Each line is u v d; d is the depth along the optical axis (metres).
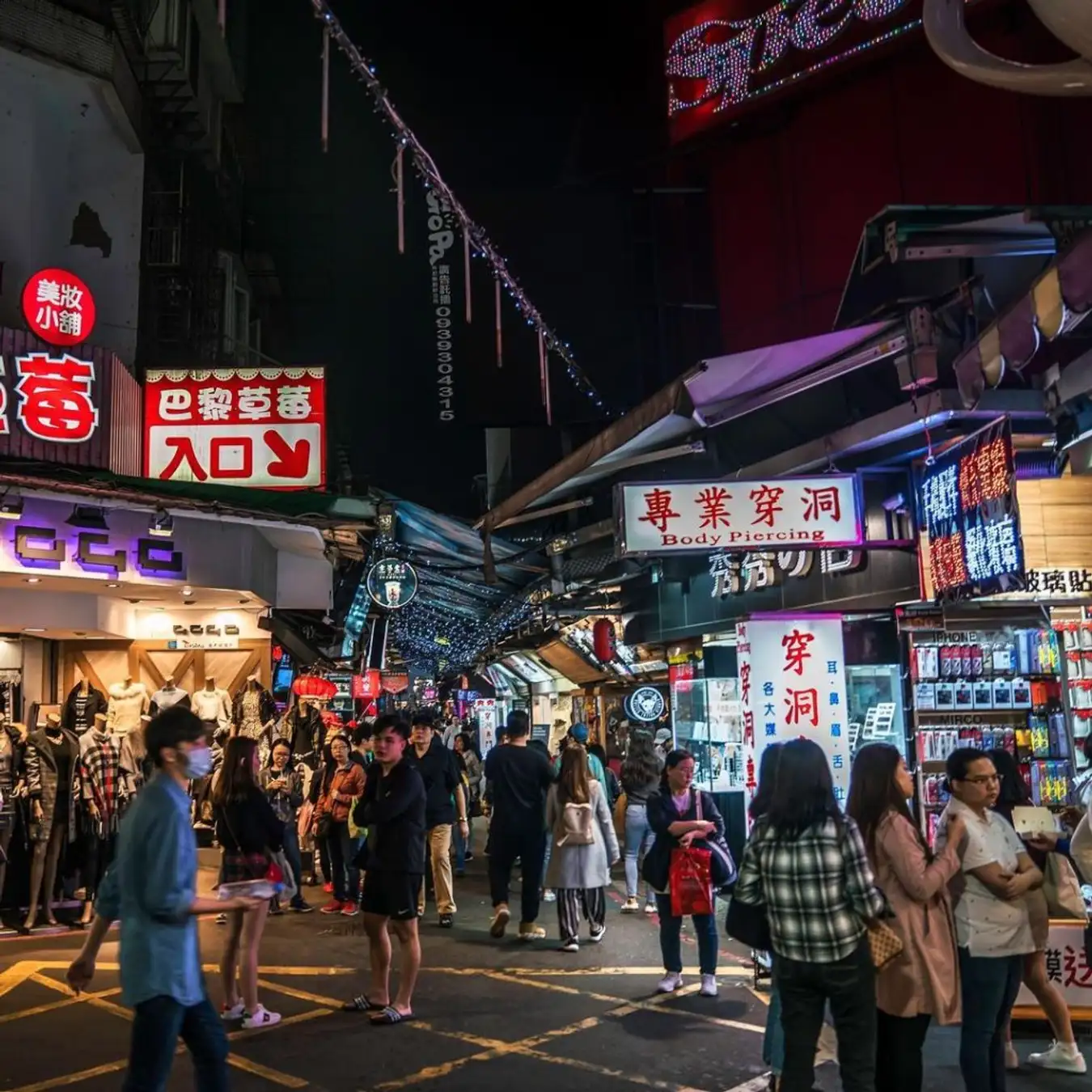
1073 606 8.59
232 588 11.91
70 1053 5.62
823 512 8.01
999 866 4.43
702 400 8.05
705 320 16.62
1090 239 4.94
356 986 7.09
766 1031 4.83
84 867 9.33
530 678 28.91
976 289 6.93
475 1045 5.72
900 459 8.92
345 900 10.08
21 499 9.98
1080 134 11.89
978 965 4.40
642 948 8.27
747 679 7.95
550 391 15.12
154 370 12.47
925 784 8.70
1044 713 8.81
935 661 8.90
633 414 8.56
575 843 8.22
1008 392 7.73
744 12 15.88
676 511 7.99
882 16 13.91
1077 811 6.14
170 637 13.95
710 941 6.73
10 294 12.95
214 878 11.72
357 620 18.11
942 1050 5.57
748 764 7.88
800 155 15.38
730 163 16.53
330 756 10.74
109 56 13.52
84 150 14.25
